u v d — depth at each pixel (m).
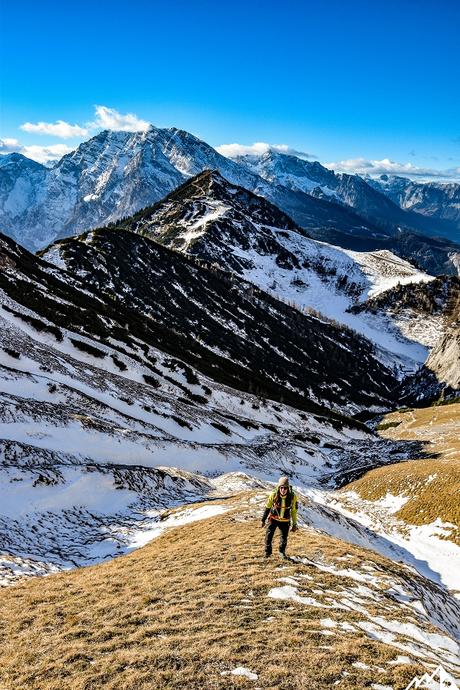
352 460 75.25
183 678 8.72
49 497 27.08
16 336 52.38
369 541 35.25
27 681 9.18
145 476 34.97
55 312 72.44
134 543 24.23
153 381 70.25
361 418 152.38
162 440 46.84
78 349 64.31
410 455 73.00
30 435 33.00
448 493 42.44
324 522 31.92
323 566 17.73
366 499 50.62
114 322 89.56
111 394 53.47
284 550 17.30
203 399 76.75
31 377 43.00
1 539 21.20
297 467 66.62
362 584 16.16
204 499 35.53
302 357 189.75
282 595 13.53
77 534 24.88
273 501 17.28
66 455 33.16
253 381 120.12
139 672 8.95
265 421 87.38
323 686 8.57
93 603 13.59
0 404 33.69
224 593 13.45
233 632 10.61
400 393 196.75
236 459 55.47
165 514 29.03
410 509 43.88
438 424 102.69
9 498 25.11
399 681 8.94
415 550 37.06
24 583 16.92
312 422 101.44
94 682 8.77
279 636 10.50
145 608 12.64
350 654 9.83
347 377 196.25
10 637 11.62
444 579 31.67
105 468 32.91
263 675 8.83
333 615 12.29
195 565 16.62
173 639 10.30
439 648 12.31
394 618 13.41
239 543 19.25
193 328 150.88
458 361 175.00
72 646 10.48
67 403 42.94
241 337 172.50
